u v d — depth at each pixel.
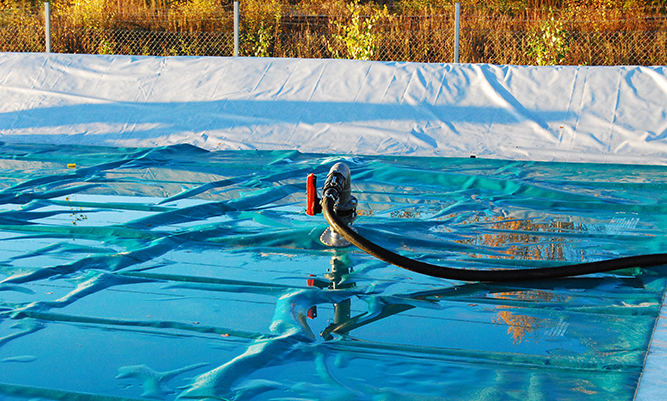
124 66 9.22
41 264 3.63
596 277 3.43
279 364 2.47
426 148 7.39
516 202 5.18
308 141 7.76
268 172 6.39
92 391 2.27
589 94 7.72
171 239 4.07
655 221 4.59
